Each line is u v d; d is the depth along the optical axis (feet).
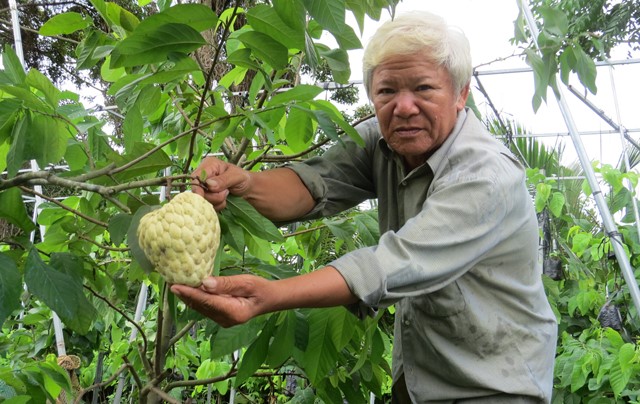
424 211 4.92
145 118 8.21
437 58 5.28
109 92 5.87
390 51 5.30
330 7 3.90
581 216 18.16
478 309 5.68
